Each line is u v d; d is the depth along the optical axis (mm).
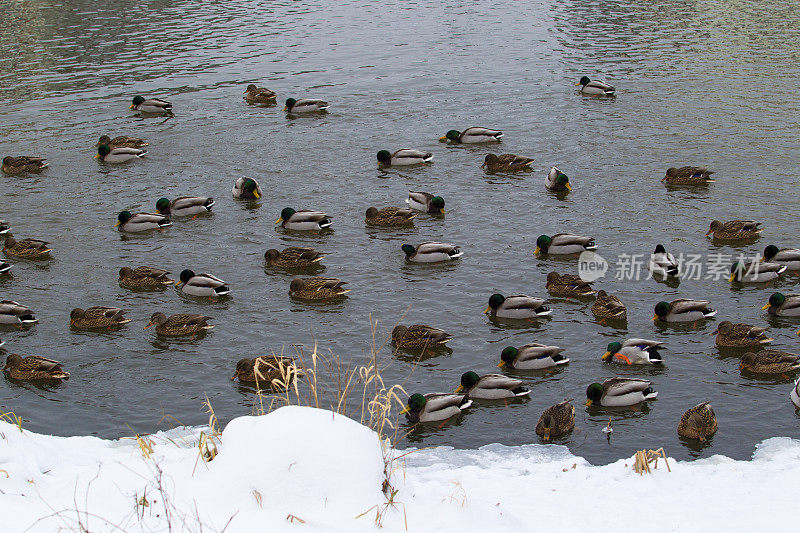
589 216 32531
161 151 40250
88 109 46125
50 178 37250
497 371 22750
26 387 22078
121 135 42250
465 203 34219
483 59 54188
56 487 12117
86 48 58250
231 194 35531
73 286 27984
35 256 30062
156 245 31062
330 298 26859
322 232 32000
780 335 24141
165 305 26625
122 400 21359
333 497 11328
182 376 22484
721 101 44594
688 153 38031
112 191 35875
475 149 39906
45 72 52906
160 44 59031
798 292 26781
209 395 21531
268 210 34000
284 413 12375
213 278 27250
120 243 31234
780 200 33156
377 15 66938
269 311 26125
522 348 22797
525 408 20953
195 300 26969
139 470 12344
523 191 35125
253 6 70500
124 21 65500
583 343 24062
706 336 24281
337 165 38406
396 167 38125
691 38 57344
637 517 13336
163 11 68688
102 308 25344
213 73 52438
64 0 72438
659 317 25031
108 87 49906
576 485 15094
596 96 46375
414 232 31781
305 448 11766
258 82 50469
